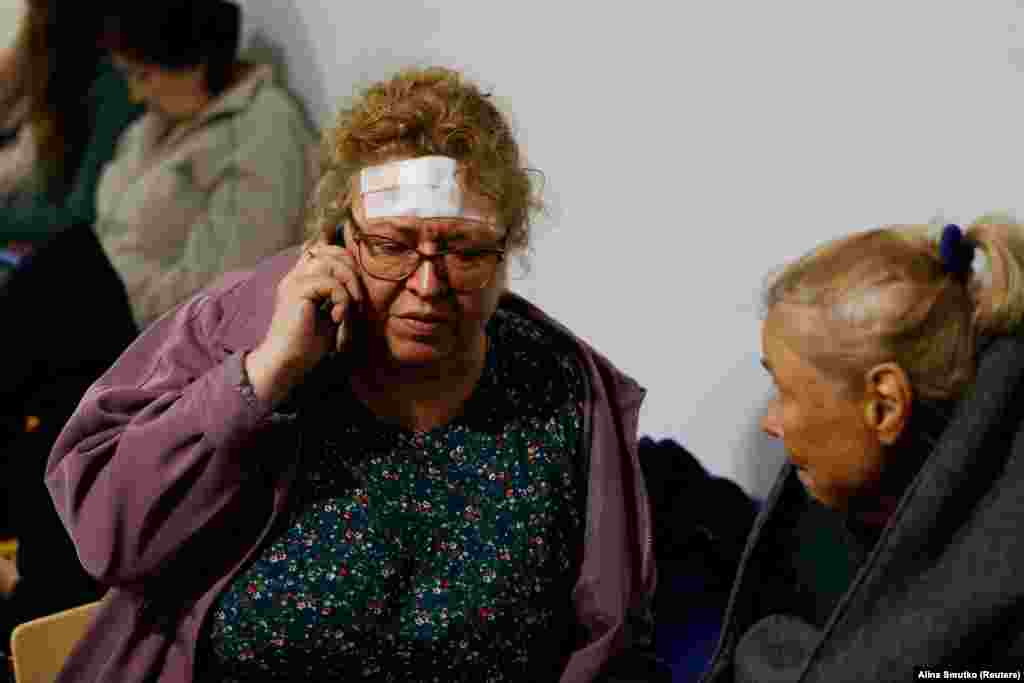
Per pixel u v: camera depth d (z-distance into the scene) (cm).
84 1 324
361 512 121
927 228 97
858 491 97
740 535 183
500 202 113
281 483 118
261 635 119
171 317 131
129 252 292
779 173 186
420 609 121
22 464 174
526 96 233
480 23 240
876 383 90
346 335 118
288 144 288
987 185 158
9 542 203
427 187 109
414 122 113
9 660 158
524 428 128
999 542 88
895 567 91
